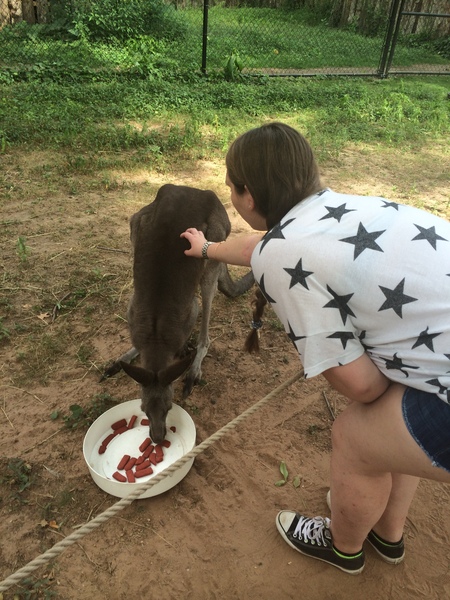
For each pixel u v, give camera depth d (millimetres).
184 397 3396
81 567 2447
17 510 2664
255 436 3168
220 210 3791
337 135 8211
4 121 7293
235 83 10672
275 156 1728
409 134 8531
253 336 2555
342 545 2326
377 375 1715
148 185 6113
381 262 1565
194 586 2406
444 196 6445
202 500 2781
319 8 19219
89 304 4148
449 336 1526
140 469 2844
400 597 2410
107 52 11586
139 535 2600
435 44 16656
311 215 1688
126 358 3607
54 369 3539
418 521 2727
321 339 1621
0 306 4035
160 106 8625
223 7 19750
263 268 1695
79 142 7043
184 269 3246
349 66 13625
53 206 5527
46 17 13570
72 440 3051
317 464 3018
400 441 1691
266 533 2643
